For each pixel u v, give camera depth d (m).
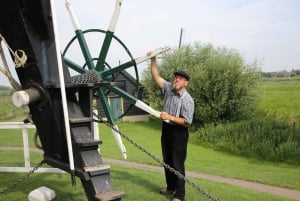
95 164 3.42
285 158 12.71
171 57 25.33
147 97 26.30
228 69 19.80
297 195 6.74
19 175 6.79
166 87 5.48
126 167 8.18
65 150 3.59
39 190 5.11
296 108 18.27
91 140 3.47
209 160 11.79
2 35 3.60
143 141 16.09
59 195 5.48
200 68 21.03
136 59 5.66
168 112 5.30
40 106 3.57
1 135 15.45
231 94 19.97
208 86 19.80
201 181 7.02
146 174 7.23
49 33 3.55
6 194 5.57
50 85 3.49
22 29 3.42
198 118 20.19
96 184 3.34
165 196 5.57
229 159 12.59
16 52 3.52
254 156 13.50
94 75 4.72
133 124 24.38
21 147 12.12
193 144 16.64
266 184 7.57
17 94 3.33
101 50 5.83
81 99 3.67
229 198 5.74
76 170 3.42
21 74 3.67
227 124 17.38
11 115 27.58
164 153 5.50
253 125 15.68
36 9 3.32
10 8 3.39
